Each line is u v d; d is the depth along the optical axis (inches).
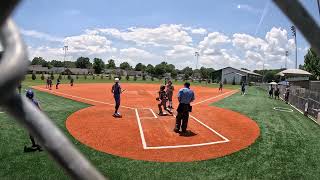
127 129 544.1
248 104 1015.6
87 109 770.2
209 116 722.8
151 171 346.0
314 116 770.8
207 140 488.7
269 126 621.9
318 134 567.8
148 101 1005.2
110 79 3088.1
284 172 354.9
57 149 33.7
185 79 3769.7
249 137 517.0
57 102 908.0
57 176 313.1
